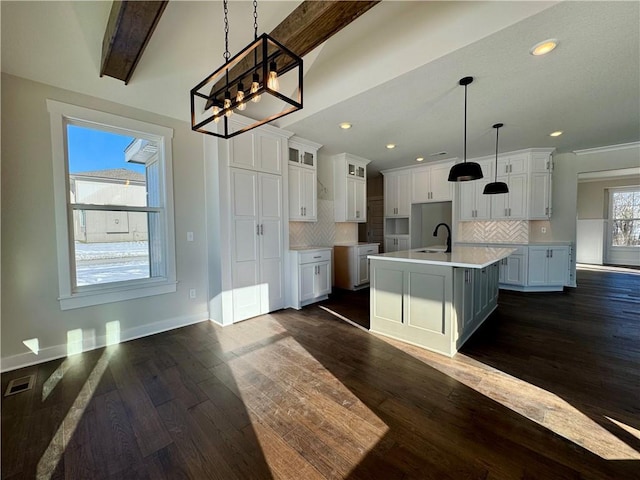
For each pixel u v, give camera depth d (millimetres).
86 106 2654
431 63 2326
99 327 2801
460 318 2707
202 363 2461
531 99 2965
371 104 3062
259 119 3594
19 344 2393
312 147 4492
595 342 2803
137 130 2975
